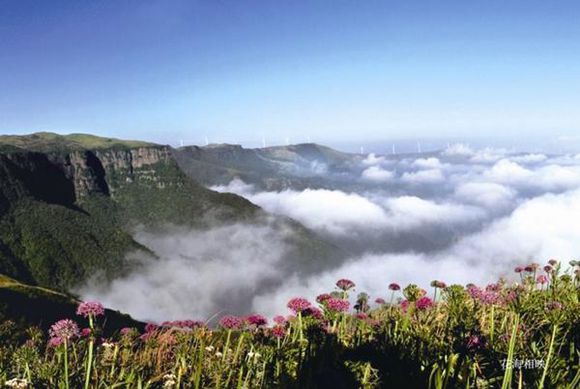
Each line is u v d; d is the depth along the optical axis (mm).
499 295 6738
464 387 4359
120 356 6066
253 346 5691
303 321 6242
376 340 6254
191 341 6812
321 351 5719
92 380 5355
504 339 5465
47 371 5176
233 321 6465
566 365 4715
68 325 5207
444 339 5664
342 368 5469
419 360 5301
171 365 6207
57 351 5094
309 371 5035
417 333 6043
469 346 5340
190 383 5438
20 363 5406
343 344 6059
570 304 6129
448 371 4047
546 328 5574
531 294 6883
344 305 6645
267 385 5047
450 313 6078
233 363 5660
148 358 6289
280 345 5938
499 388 4613
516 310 5719
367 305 8008
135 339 6938
